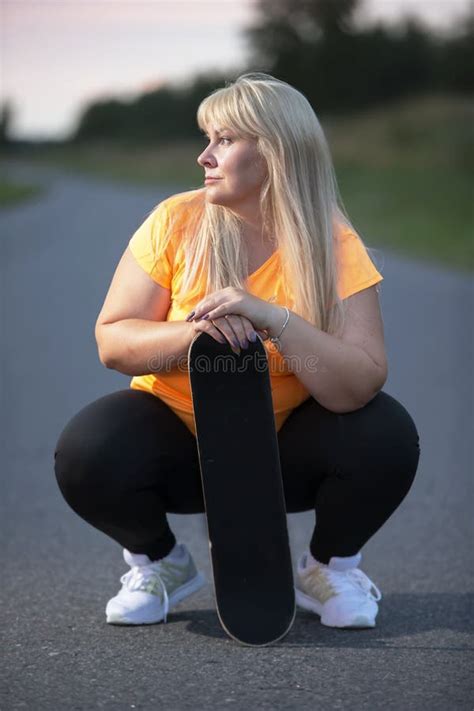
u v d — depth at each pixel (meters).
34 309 12.91
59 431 7.29
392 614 3.98
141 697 3.22
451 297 13.89
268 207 3.64
